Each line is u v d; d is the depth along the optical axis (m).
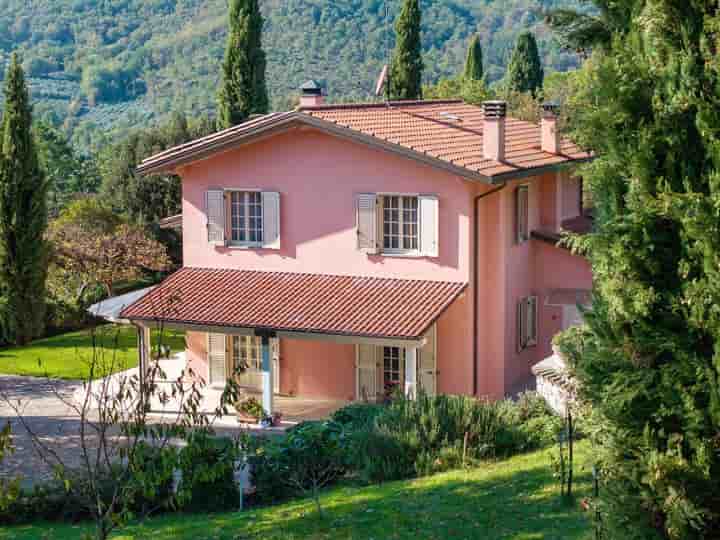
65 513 17.50
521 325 27.19
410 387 23.34
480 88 48.56
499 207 25.59
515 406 19.70
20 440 23.03
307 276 26.50
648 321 9.88
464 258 25.06
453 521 14.30
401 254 25.64
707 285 9.36
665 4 9.70
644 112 10.01
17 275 34.44
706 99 9.49
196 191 27.56
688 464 9.61
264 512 16.09
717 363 9.30
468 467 17.50
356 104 29.17
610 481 10.39
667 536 9.91
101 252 37.81
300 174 26.39
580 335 12.09
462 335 25.48
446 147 25.59
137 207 47.25
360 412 20.83
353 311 24.31
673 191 9.70
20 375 29.84
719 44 9.38
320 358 26.44
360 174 25.73
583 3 11.16
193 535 15.12
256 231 27.20
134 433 12.83
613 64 10.16
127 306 25.64
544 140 28.77
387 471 17.59
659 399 9.88
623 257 9.84
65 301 37.00
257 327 24.17
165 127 51.19
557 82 53.84
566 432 17.53
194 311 25.16
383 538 13.94
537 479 15.72
